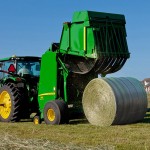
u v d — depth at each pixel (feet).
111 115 38.75
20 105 46.55
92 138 30.94
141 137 31.22
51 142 27.58
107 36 42.27
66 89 43.60
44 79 45.11
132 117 40.14
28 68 49.42
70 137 31.58
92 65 42.60
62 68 43.60
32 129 37.17
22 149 24.85
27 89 47.62
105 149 25.27
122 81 40.34
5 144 26.11
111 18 42.96
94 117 40.47
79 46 42.47
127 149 26.13
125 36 43.96
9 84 47.65
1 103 47.88
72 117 45.14
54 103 42.04
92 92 40.57
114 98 38.40
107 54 41.70
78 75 44.34
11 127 39.11
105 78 40.14
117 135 32.42
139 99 40.40
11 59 49.42
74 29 43.01
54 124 41.73
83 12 42.06
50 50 45.11
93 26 41.50
